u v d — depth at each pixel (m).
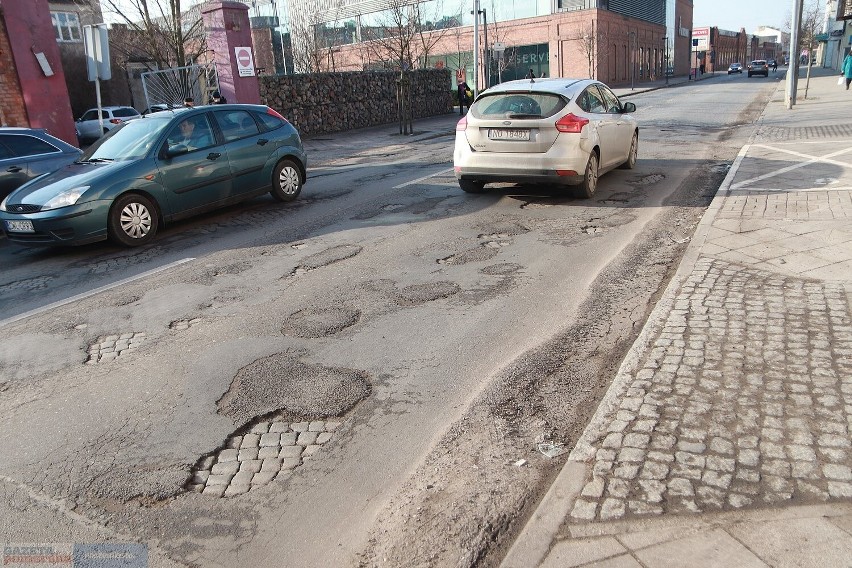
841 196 7.45
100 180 7.45
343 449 3.39
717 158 11.80
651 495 2.66
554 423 3.47
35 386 4.27
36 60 14.41
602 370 4.04
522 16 49.06
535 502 2.82
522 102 8.45
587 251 6.54
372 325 4.95
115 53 29.73
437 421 3.59
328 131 21.89
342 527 2.82
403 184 10.76
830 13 59.28
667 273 5.76
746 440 2.98
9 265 7.42
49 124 14.77
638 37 58.41
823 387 3.40
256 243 7.55
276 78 19.80
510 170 8.45
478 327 4.81
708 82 54.09
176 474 3.24
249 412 3.78
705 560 2.32
